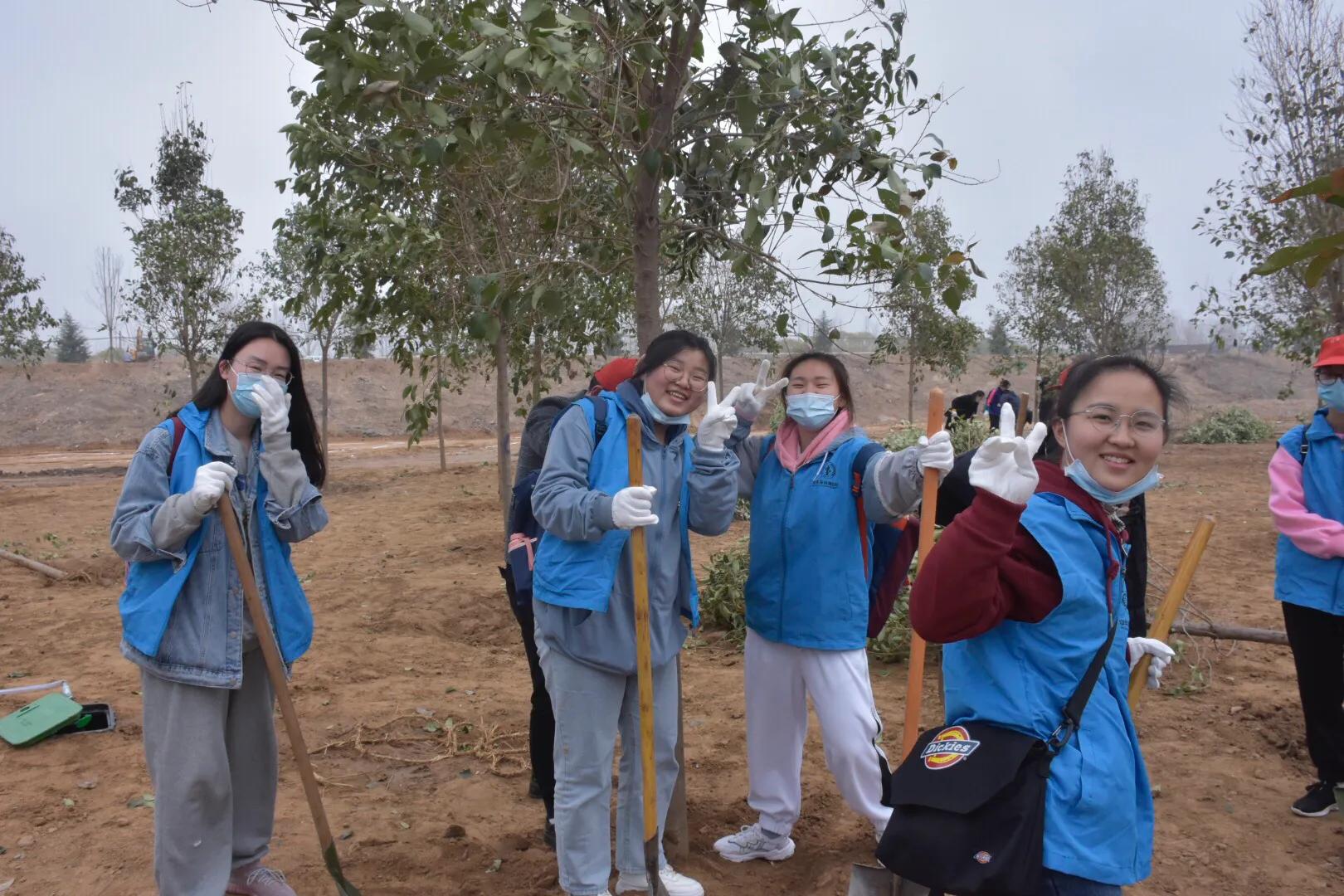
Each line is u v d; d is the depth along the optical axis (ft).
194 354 63.72
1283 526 13.24
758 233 12.41
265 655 10.25
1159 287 79.30
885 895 9.23
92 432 107.45
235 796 11.33
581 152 12.01
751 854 12.69
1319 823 13.83
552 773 13.07
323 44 10.69
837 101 13.17
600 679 10.77
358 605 27.66
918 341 71.92
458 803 14.92
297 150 16.25
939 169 13.30
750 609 12.09
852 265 13.53
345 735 17.84
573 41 12.19
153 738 10.36
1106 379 7.23
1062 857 6.77
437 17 12.28
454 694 20.10
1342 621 13.28
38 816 14.47
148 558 10.02
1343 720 13.64
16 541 38.52
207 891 10.33
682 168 13.96
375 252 19.80
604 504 9.97
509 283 13.23
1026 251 81.66
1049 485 7.38
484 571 31.94
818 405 11.66
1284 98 50.01
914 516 12.23
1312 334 53.72
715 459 11.07
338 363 131.54
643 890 11.70
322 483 11.93
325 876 12.51
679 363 10.95
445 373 36.52
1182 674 20.52
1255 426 86.33
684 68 13.00
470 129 11.66
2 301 69.26
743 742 17.15
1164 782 15.28
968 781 6.95
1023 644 7.22
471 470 67.46
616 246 16.66
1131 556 9.15
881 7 13.64
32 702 18.58
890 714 18.39
